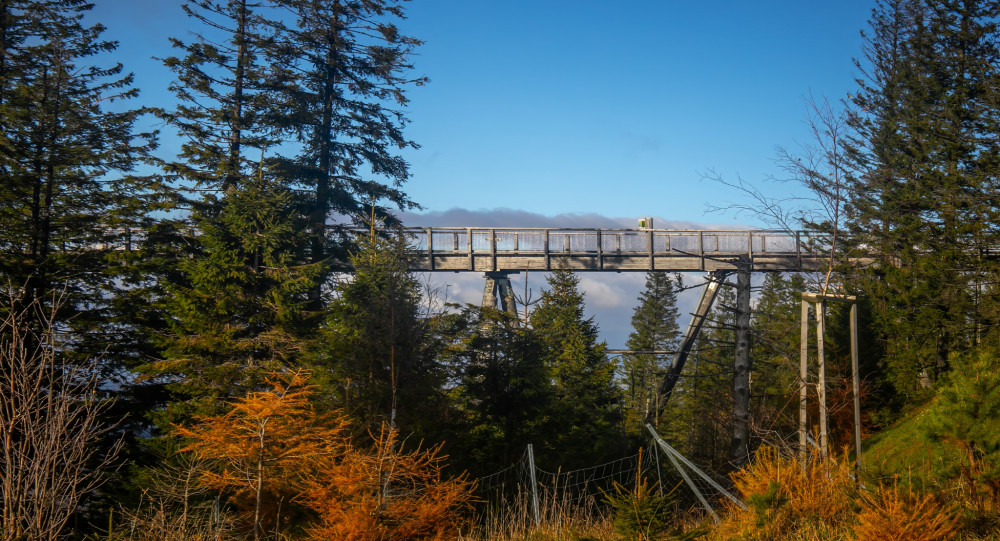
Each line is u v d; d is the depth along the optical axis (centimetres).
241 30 2389
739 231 2761
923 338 2462
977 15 2664
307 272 1975
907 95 2733
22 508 662
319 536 916
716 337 4206
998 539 697
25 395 717
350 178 2481
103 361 1967
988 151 2455
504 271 2784
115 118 2072
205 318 1867
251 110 2309
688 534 669
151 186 2117
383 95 2577
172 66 2192
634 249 2780
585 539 823
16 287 1731
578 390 2719
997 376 848
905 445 1700
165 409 1952
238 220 1950
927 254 2459
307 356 1816
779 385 2938
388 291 1712
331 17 2544
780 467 884
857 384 1238
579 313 3005
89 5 2059
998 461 800
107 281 2070
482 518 1391
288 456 856
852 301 1286
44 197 1966
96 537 881
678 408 4491
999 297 2238
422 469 973
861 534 671
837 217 1611
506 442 1970
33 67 1955
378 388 1642
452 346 2048
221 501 1128
